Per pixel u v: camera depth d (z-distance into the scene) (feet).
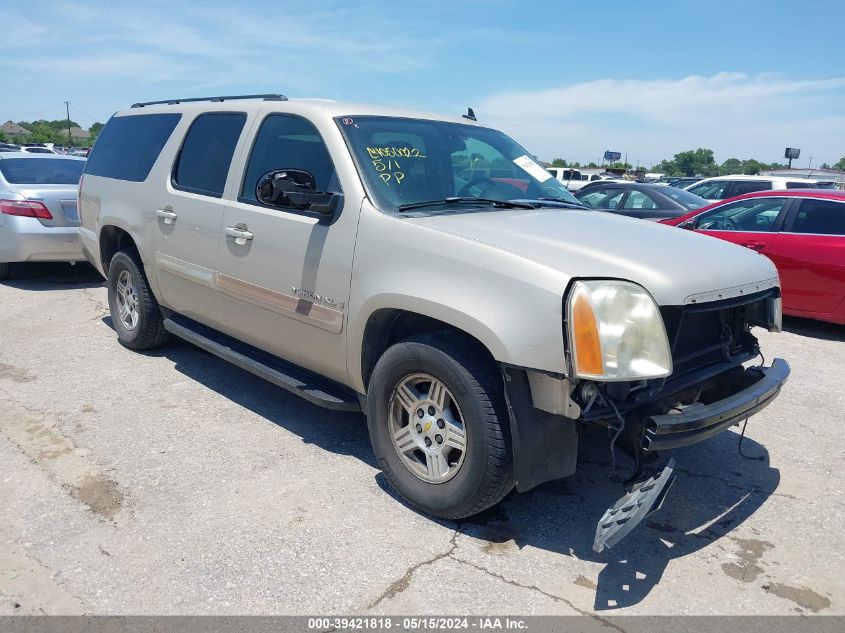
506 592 9.87
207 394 16.94
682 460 14.30
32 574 10.00
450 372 10.67
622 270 10.11
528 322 9.88
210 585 9.84
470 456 10.66
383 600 9.62
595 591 9.98
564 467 10.77
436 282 10.89
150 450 13.88
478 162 14.60
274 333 14.10
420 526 11.46
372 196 12.30
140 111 19.70
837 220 24.66
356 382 12.68
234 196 14.93
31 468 13.01
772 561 10.84
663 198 35.37
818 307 24.94
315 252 12.76
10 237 27.71
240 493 12.33
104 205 19.67
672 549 11.11
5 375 17.92
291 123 14.24
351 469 13.35
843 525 11.94
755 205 27.02
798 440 15.47
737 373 12.12
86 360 19.25
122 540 10.84
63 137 326.85
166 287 17.43
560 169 103.65
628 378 9.53
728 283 10.87
